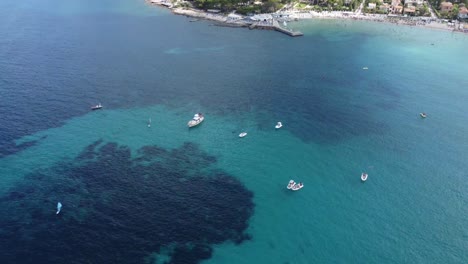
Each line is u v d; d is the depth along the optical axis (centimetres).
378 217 10394
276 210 10550
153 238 9412
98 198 10594
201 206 10525
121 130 13862
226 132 13975
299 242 9575
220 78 18262
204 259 8925
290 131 14112
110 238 9338
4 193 10656
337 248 9450
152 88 17025
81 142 13088
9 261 8631
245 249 9275
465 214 10544
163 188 11088
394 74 19338
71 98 15838
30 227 9550
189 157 12544
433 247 9550
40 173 11506
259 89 17250
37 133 13462
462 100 16700
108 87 16912
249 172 11981
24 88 16412
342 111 15562
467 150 13162
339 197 11088
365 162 12519
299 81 18200
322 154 12875
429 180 11769
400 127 14500
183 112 15175
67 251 8944
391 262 9131
